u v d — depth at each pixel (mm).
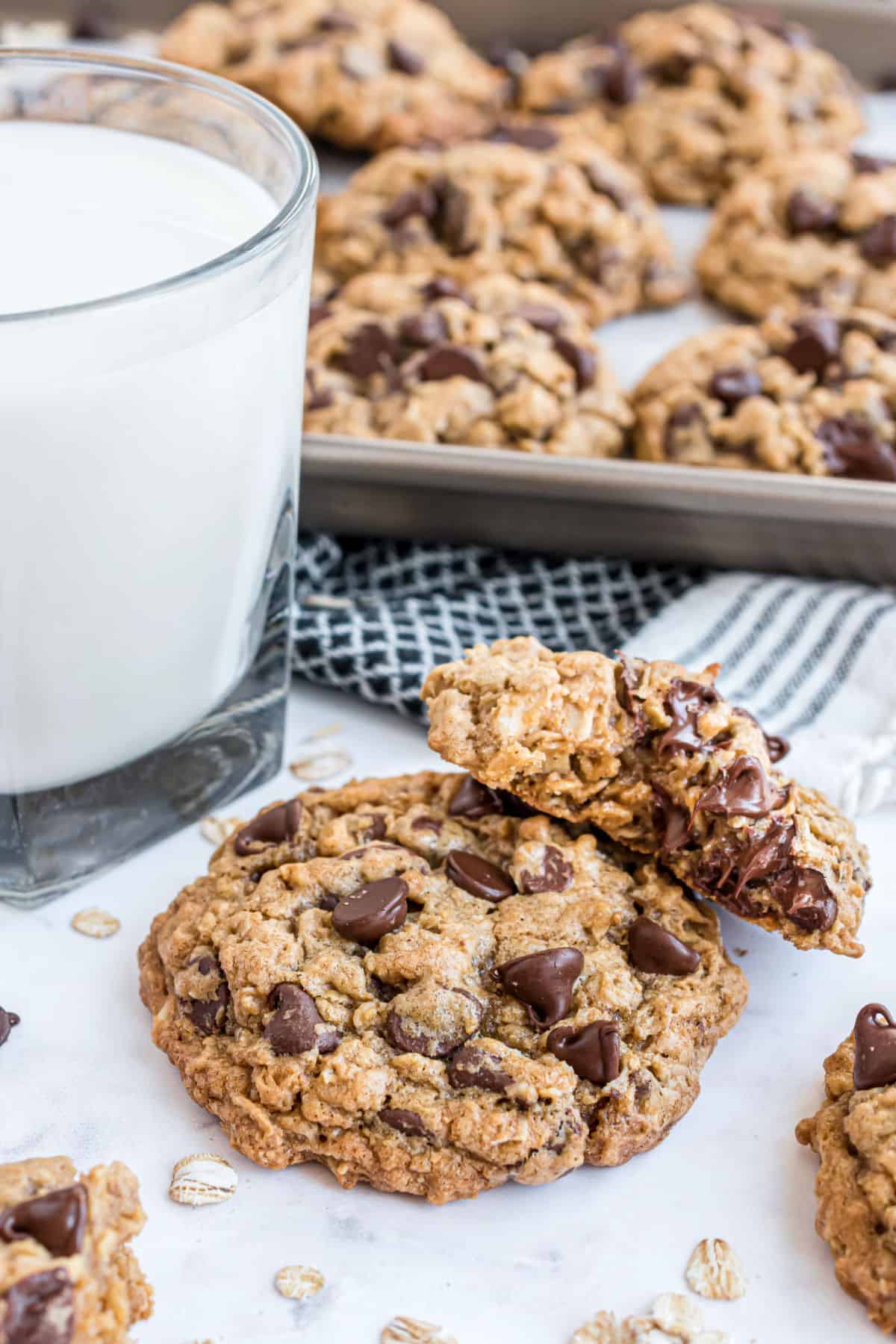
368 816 342
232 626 344
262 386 320
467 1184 303
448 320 436
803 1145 318
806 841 322
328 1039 309
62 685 324
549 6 568
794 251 479
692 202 527
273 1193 310
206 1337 294
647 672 333
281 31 526
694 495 397
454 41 554
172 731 348
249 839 340
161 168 342
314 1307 297
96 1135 316
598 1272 302
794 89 532
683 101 526
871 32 566
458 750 324
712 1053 326
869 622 397
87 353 294
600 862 334
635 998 318
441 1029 310
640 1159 316
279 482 338
